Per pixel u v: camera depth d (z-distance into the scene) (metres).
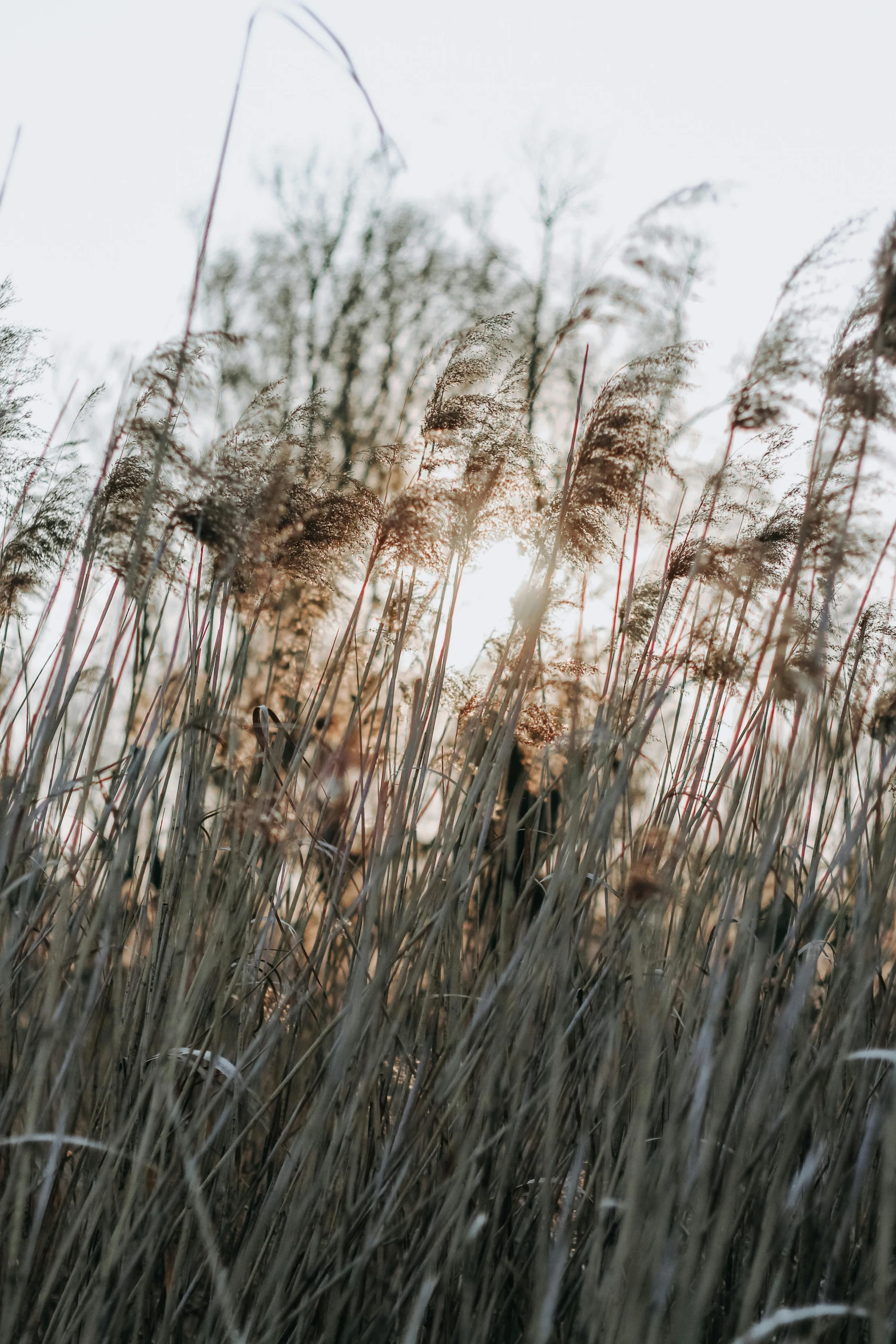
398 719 2.93
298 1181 2.25
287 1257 2.04
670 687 2.71
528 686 2.65
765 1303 2.15
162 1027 2.43
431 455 2.82
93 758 2.27
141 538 2.33
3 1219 2.11
